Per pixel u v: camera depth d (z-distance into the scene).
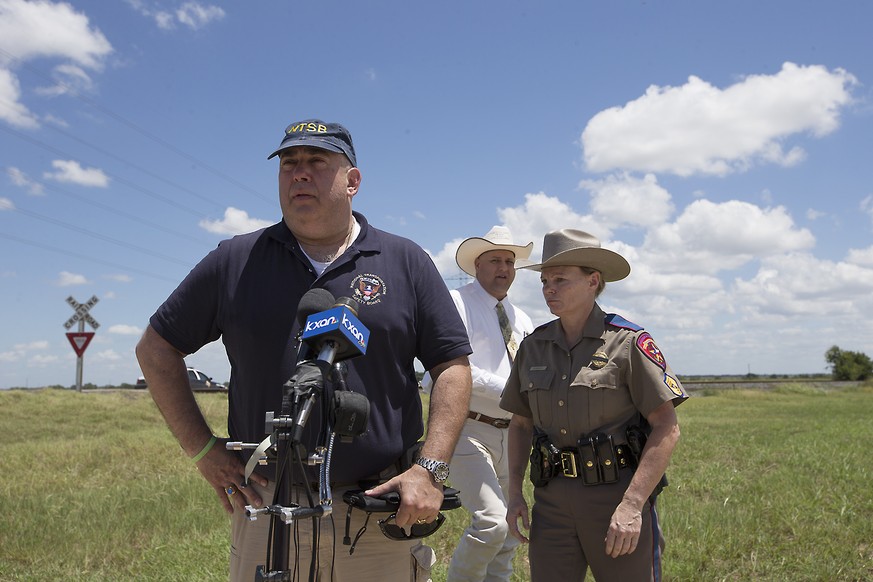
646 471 3.08
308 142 2.65
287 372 2.65
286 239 2.76
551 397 3.34
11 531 5.88
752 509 6.19
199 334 2.84
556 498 3.29
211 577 4.76
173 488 7.53
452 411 2.63
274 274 2.73
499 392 4.44
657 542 3.18
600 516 3.18
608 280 3.46
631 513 3.01
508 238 4.95
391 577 2.64
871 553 5.08
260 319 2.68
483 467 4.37
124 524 6.09
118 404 19.33
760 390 38.50
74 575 4.91
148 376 2.78
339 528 2.57
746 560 5.01
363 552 2.60
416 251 2.89
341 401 2.04
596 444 3.19
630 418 3.28
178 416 2.76
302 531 2.53
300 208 2.68
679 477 8.24
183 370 2.83
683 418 18.86
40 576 4.90
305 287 2.70
